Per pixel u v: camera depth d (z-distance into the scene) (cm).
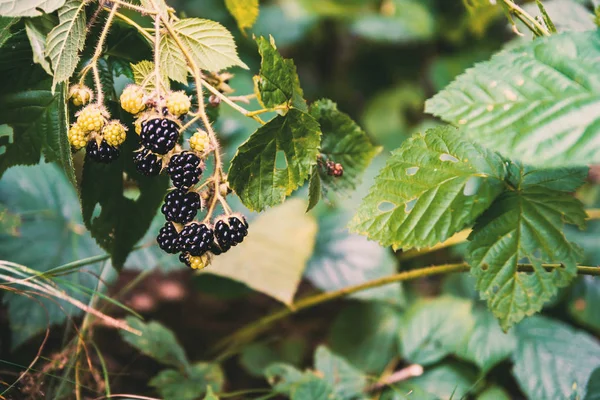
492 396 95
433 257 122
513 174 80
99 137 76
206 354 104
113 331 99
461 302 100
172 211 75
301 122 77
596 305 103
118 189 83
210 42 78
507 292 78
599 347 96
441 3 174
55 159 82
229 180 76
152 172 76
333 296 95
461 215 78
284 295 96
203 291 105
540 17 84
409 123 170
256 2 87
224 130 112
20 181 99
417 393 90
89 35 79
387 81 182
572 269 77
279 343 111
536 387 94
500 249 78
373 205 79
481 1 89
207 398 84
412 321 100
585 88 73
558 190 79
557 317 109
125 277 117
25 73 80
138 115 75
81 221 99
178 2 169
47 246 96
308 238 101
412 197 79
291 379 91
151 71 78
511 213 79
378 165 123
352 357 102
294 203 107
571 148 72
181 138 80
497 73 74
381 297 100
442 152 80
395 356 101
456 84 75
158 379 91
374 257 105
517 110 73
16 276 92
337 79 186
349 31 183
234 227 75
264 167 77
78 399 85
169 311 115
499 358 96
